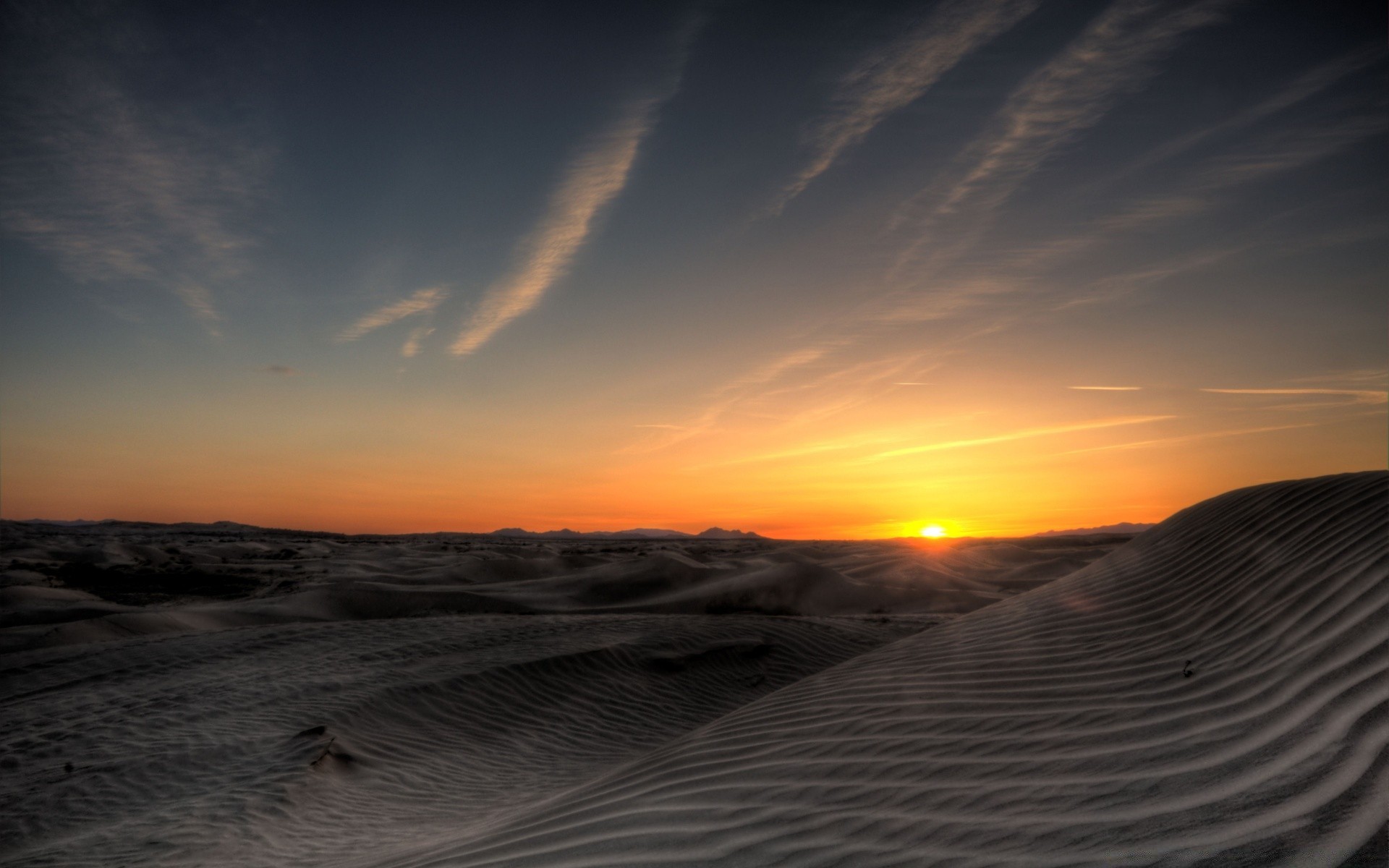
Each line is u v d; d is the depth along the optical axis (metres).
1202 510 7.64
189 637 14.70
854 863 3.00
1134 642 5.27
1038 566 29.80
